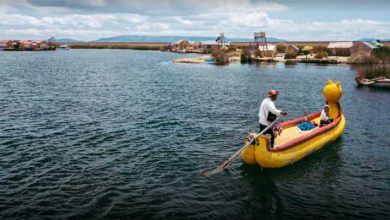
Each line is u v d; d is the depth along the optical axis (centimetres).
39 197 1291
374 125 2361
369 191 1366
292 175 1515
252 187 1395
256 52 9894
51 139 2019
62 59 11038
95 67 7725
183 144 1945
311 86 4497
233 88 4319
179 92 3953
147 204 1248
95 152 1800
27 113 2723
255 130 2258
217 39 15088
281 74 6028
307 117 2086
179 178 1477
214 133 2178
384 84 4159
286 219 1163
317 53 9562
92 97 3547
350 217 1175
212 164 1641
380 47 8725
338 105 2100
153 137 2078
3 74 5919
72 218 1149
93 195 1312
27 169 1559
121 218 1155
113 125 2356
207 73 6306
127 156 1742
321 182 1447
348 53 9738
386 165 1634
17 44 18775
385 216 1180
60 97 3528
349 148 1867
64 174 1508
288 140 1717
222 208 1231
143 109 2925
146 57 12412
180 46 16875
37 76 5659
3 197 1286
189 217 1167
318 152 1802
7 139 2002
